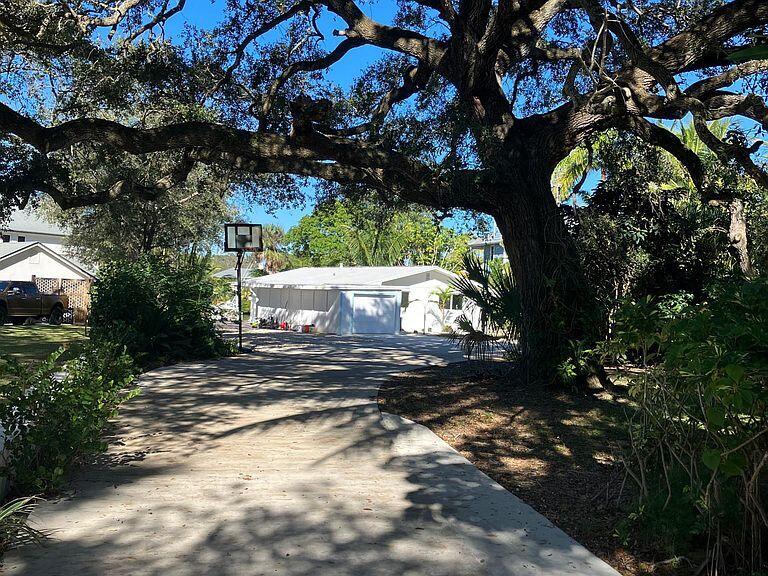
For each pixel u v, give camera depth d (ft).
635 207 52.65
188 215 100.27
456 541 16.26
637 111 39.63
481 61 41.70
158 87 47.50
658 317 17.72
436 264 168.96
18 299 97.09
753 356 13.56
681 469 18.11
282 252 209.56
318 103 36.45
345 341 91.76
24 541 15.15
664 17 45.32
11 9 40.45
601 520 18.37
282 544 15.61
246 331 114.42
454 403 37.09
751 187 52.90
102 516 17.37
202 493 19.72
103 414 21.81
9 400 19.75
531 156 42.47
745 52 7.35
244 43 51.62
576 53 45.80
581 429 31.12
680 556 15.57
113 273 57.98
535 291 42.22
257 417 32.50
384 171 43.34
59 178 46.39
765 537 15.39
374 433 29.43
